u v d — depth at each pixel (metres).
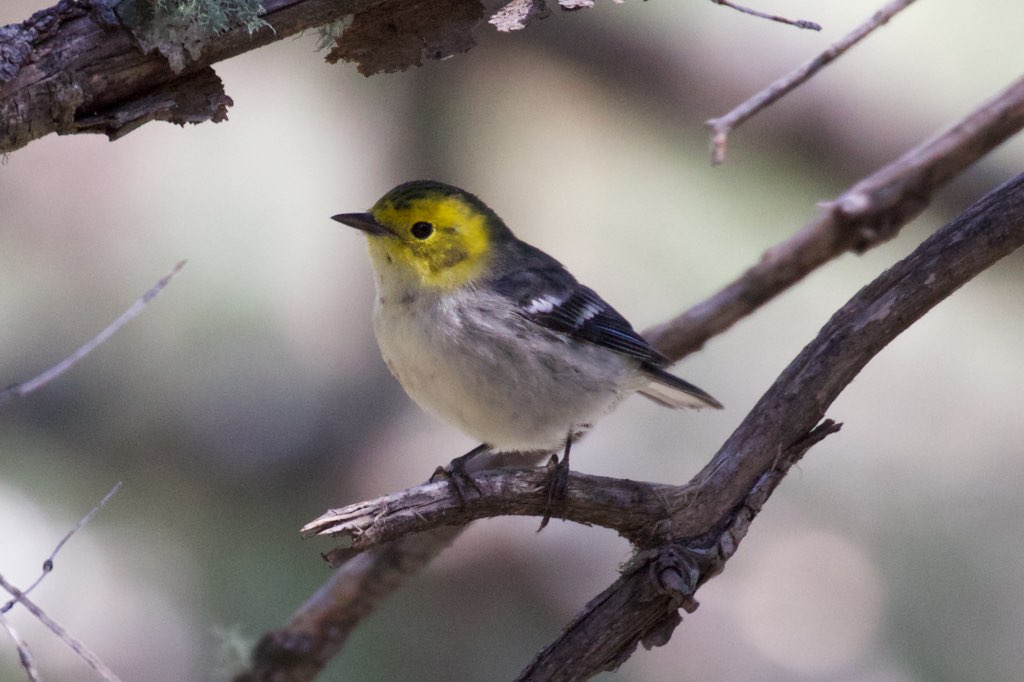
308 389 11.45
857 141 13.63
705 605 12.60
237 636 9.24
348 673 10.73
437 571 11.33
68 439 10.58
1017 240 6.69
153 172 11.93
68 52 5.91
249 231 11.93
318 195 12.27
